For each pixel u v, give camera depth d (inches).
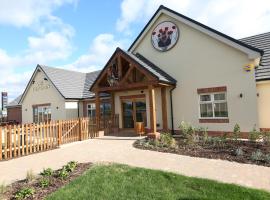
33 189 214.8
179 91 602.9
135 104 679.1
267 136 402.9
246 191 199.6
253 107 494.6
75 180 238.2
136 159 335.0
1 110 1521.9
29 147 429.4
